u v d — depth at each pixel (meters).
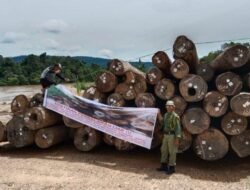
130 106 7.07
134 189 5.16
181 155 6.95
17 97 7.63
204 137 6.12
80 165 6.36
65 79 8.04
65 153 7.20
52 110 7.30
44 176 5.77
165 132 5.95
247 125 6.18
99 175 5.80
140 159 6.73
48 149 7.55
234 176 5.79
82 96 7.21
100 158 6.80
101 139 7.34
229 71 6.28
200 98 6.14
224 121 6.04
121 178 5.64
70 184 5.38
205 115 6.07
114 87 6.95
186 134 6.26
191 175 5.80
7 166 6.35
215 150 6.09
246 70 6.41
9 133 7.36
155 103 6.71
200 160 6.64
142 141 6.53
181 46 6.21
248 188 5.22
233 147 6.11
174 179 5.59
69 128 7.96
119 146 6.84
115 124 6.77
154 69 6.51
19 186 5.30
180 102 6.30
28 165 6.39
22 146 7.30
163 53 6.36
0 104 17.30
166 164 6.05
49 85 7.67
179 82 6.53
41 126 7.13
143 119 6.54
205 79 6.31
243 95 5.81
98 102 7.00
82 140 7.14
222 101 5.98
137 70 7.41
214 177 5.73
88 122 6.98
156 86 6.49
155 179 5.59
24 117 7.18
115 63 6.81
